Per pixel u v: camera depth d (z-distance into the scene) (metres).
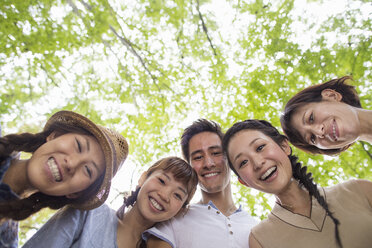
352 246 0.46
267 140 0.58
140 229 0.59
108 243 0.53
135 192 0.66
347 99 0.67
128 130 1.53
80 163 0.47
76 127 0.53
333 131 0.58
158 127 1.56
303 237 0.50
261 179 0.55
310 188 0.53
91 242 0.51
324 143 0.62
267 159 0.55
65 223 0.52
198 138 0.79
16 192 0.46
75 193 0.53
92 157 0.49
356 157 1.26
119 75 1.52
